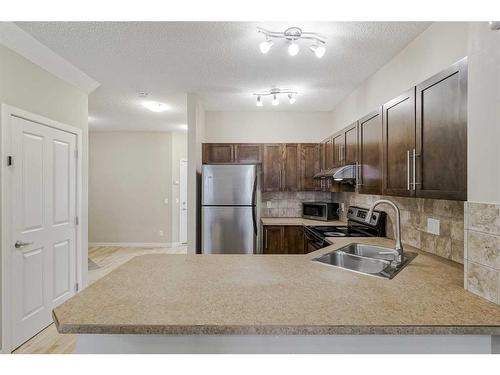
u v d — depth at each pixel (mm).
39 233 2559
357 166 2654
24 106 2385
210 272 1648
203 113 4297
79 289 3133
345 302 1215
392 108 1997
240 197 3637
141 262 1874
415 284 1428
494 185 1166
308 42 2314
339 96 3734
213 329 1033
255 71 2930
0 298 2160
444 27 1882
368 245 2338
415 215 2262
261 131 4531
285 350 1144
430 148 1584
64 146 2904
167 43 2367
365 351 1134
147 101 4020
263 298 1261
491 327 1031
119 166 6270
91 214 6262
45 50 2469
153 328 1035
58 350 2309
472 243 1292
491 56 1162
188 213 3641
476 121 1240
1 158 2166
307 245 3451
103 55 2586
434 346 1123
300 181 4285
